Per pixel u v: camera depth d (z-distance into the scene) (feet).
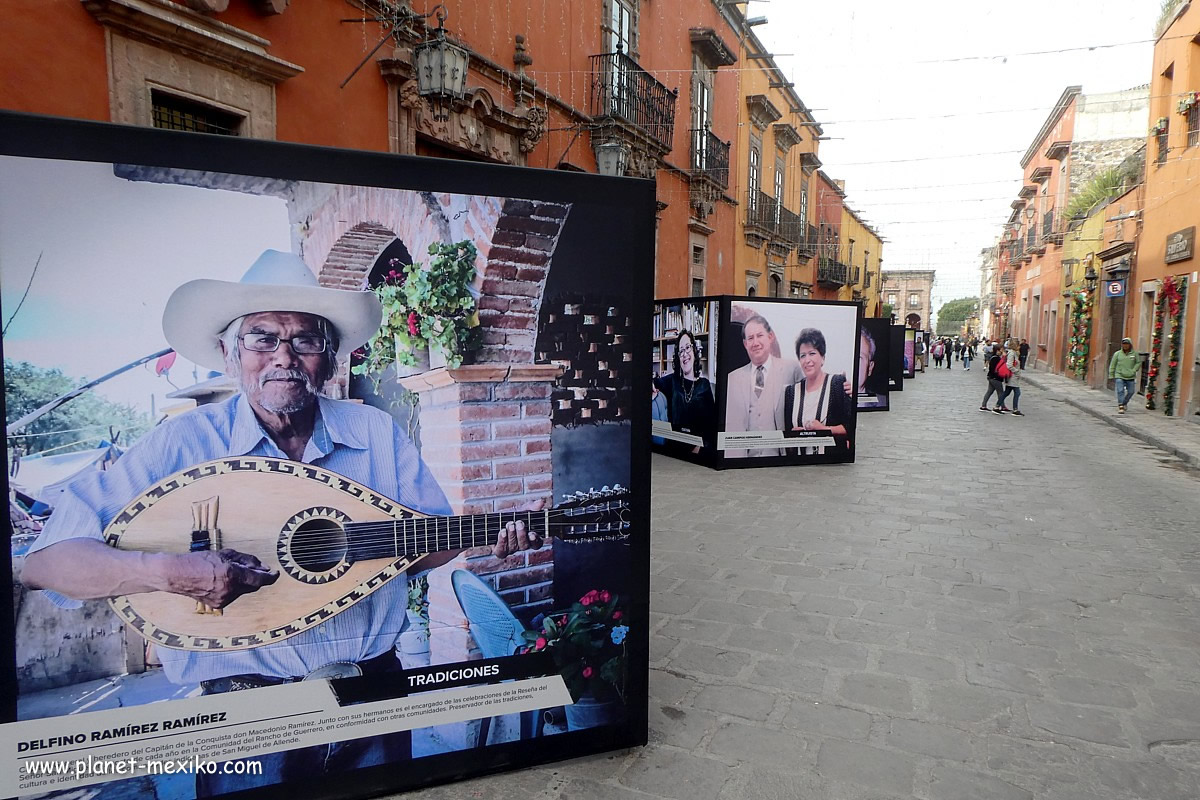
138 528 7.05
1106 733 10.03
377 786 8.16
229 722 7.52
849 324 31.12
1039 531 20.68
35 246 6.55
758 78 71.10
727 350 29.50
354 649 7.91
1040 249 108.88
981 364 154.30
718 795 8.56
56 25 14.85
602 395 8.77
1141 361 54.60
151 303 6.91
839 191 117.39
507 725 8.68
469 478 8.18
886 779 8.93
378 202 7.59
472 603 8.34
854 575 16.63
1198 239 46.19
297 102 20.80
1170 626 13.79
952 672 11.83
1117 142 91.81
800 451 31.12
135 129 6.75
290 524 7.54
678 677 11.60
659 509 23.02
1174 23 50.88
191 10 17.40
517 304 8.24
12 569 6.72
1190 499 25.09
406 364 7.84
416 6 25.23
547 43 34.17
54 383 6.68
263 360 7.31
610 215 8.59
